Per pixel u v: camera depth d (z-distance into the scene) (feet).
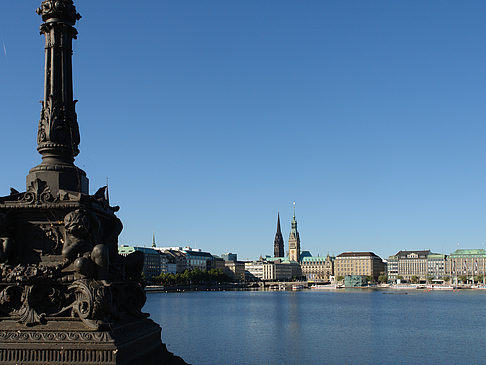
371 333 254.47
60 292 57.67
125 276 67.67
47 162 64.95
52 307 57.88
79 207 60.13
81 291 55.52
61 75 67.10
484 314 390.63
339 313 391.65
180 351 187.83
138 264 69.46
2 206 60.44
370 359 177.37
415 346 208.95
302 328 273.95
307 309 437.58
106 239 66.74
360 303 548.72
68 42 68.18
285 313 384.68
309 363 168.55
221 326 277.85
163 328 266.98
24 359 53.67
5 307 58.08
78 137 68.28
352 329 272.31
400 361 174.50
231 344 205.77
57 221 61.36
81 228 58.95
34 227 61.62
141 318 66.33
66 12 67.15
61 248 61.16
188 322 301.43
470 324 307.37
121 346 54.39
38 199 60.85
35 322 56.03
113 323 56.75
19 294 58.29
